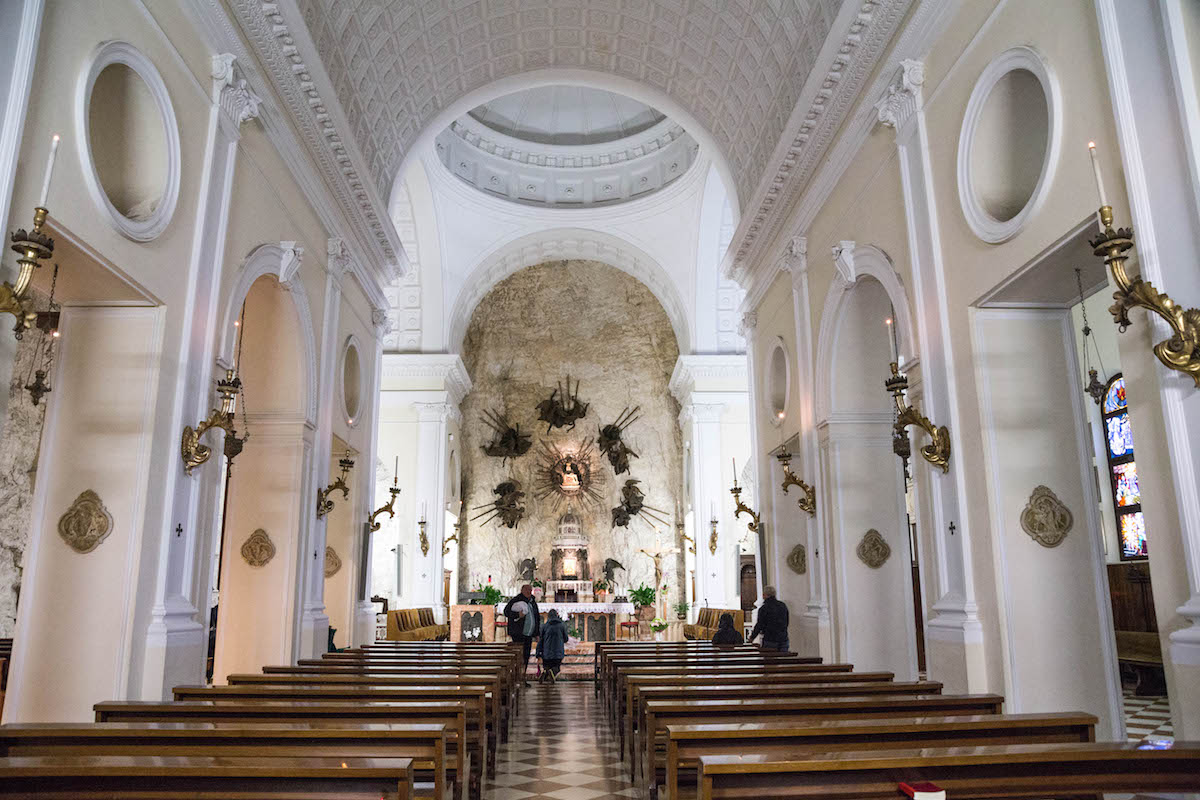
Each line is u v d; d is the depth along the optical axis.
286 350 9.52
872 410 9.87
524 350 24.58
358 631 12.18
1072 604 6.00
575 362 24.58
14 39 4.46
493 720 6.62
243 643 9.10
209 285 6.96
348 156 10.22
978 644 6.16
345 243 11.23
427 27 11.66
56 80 4.95
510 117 20.31
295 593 9.30
